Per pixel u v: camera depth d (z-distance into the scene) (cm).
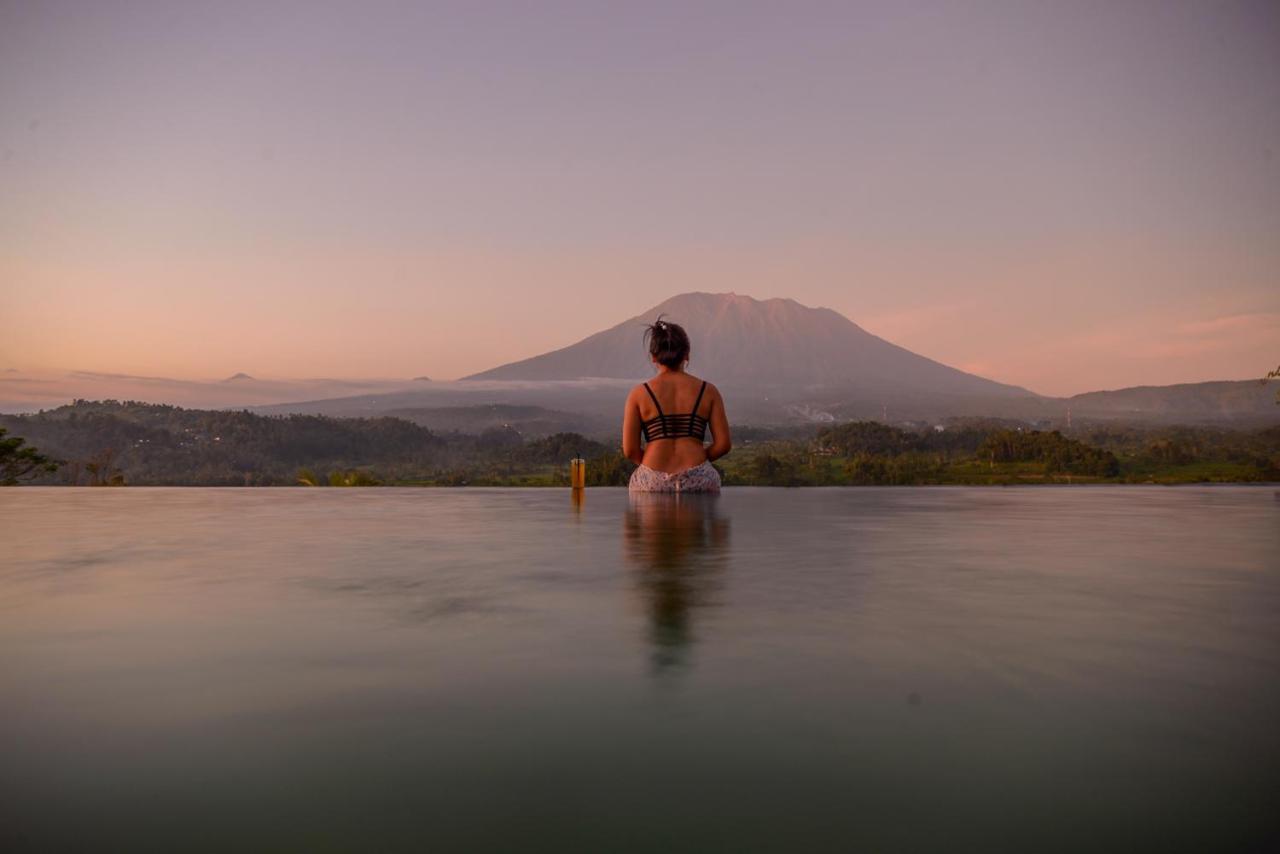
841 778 62
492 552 206
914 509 365
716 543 226
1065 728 73
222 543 231
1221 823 55
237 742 70
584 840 53
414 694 84
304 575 167
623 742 70
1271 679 89
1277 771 63
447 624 118
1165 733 72
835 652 101
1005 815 56
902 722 75
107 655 100
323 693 84
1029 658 98
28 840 53
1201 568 175
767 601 137
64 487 604
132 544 229
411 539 238
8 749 68
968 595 142
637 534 250
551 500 443
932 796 59
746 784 61
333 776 63
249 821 56
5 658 98
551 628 115
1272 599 139
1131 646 104
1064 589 149
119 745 69
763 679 89
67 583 158
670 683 87
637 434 433
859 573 168
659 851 51
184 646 105
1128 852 51
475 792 60
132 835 54
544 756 67
